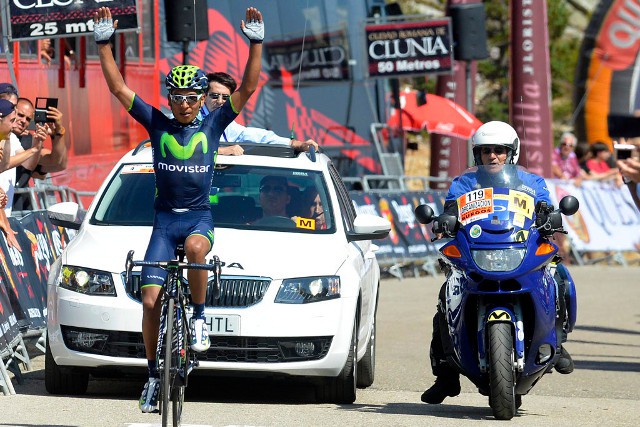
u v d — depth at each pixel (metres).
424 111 74.75
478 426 23.78
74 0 40.75
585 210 73.69
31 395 27.12
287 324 25.67
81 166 51.12
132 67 55.22
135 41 55.47
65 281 26.33
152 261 20.91
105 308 25.70
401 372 33.62
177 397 21.30
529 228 23.78
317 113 72.44
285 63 70.69
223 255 26.31
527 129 74.44
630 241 75.00
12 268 31.77
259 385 29.95
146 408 20.66
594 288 61.22
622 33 82.31
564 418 25.70
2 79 45.94
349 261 27.47
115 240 27.09
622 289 60.97
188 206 21.47
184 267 20.58
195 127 21.48
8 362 29.09
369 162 74.25
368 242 32.81
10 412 24.56
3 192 31.50
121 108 54.47
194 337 21.14
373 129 73.88
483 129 25.09
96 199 29.05
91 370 26.27
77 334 25.97
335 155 73.12
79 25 40.75
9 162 33.72
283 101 70.62
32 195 38.00
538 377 24.97
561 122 114.25
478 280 23.42
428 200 67.50
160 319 21.12
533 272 23.52
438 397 26.20
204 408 25.67
